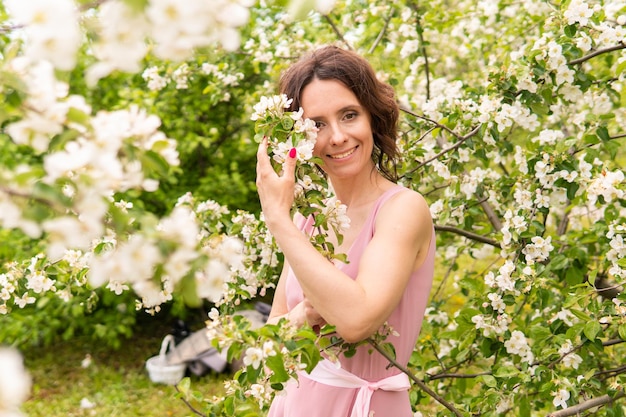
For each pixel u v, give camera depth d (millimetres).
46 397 4160
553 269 2402
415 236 1495
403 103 3373
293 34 3432
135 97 4527
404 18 3225
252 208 5074
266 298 5523
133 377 4418
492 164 3602
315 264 1348
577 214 3117
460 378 2518
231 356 1268
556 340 2174
